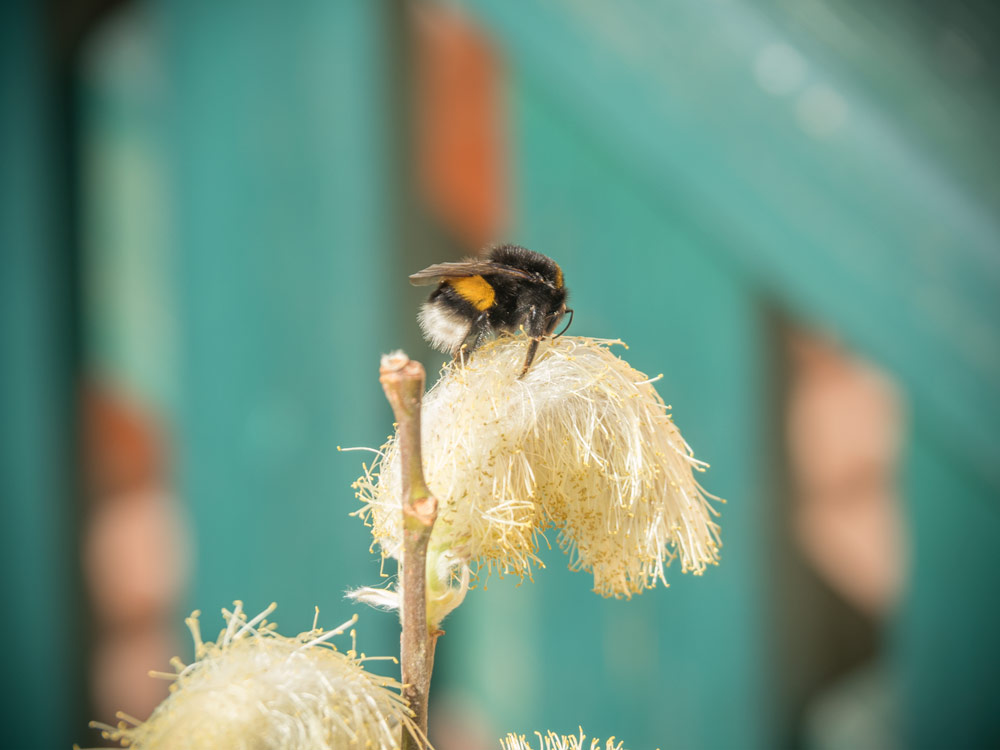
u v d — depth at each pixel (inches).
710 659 24.6
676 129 23.5
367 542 27.4
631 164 24.1
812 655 27.1
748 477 24.2
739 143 23.0
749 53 22.6
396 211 27.1
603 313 25.0
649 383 14.1
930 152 21.8
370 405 27.1
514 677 26.6
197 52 27.9
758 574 24.3
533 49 24.8
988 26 23.5
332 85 26.4
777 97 22.6
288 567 28.4
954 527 23.2
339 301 27.1
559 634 25.9
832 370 39.3
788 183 22.8
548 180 25.2
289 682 13.2
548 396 13.9
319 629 13.4
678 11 23.0
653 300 24.5
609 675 25.5
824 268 22.8
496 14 25.0
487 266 15.1
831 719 25.6
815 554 28.5
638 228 24.4
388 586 13.8
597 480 13.9
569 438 13.9
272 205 27.6
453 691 28.0
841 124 22.0
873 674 27.6
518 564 13.8
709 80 23.0
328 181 26.9
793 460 26.0
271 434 28.3
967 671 23.5
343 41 26.2
